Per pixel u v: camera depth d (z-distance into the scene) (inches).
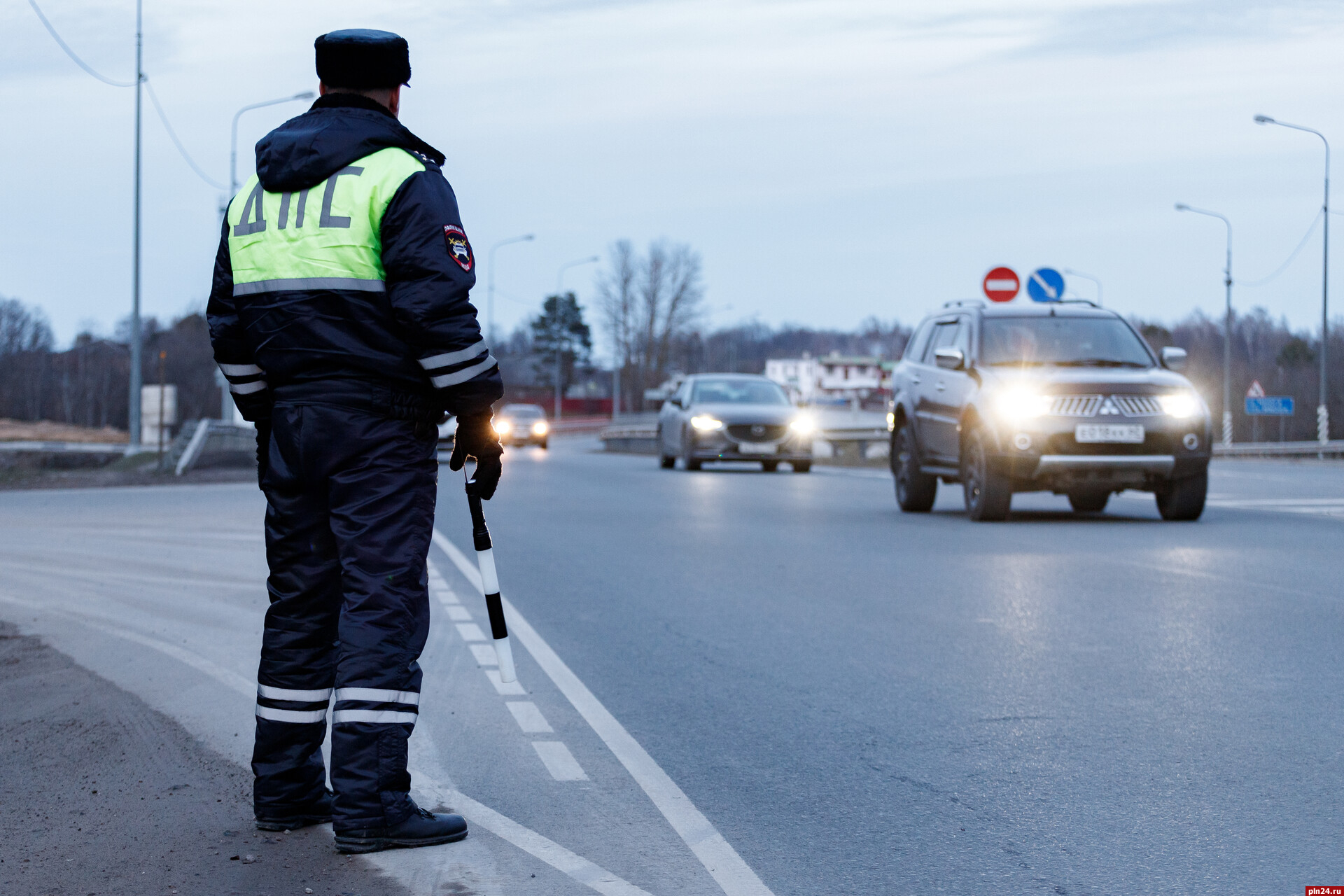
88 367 4126.5
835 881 150.8
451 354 154.2
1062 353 577.6
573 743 215.0
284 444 158.6
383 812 157.0
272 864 153.9
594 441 3053.6
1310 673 258.4
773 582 399.9
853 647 295.1
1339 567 407.5
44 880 147.8
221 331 164.6
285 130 160.7
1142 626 311.3
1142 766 196.7
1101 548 465.1
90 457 1405.0
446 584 408.5
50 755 204.2
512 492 802.8
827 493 785.6
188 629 331.3
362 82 162.1
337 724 156.7
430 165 159.6
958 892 147.3
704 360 6628.9
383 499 156.7
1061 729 219.3
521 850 160.9
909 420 636.7
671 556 469.7
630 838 166.1
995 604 348.8
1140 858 157.4
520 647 301.9
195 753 205.9
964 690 250.1
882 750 208.2
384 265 155.5
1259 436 3152.1
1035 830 168.4
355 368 155.7
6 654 295.9
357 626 156.1
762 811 177.8
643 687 257.6
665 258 4635.8
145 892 144.0
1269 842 162.4
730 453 1059.9
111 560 479.5
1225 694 242.1
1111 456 531.2
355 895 144.3
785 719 230.2
